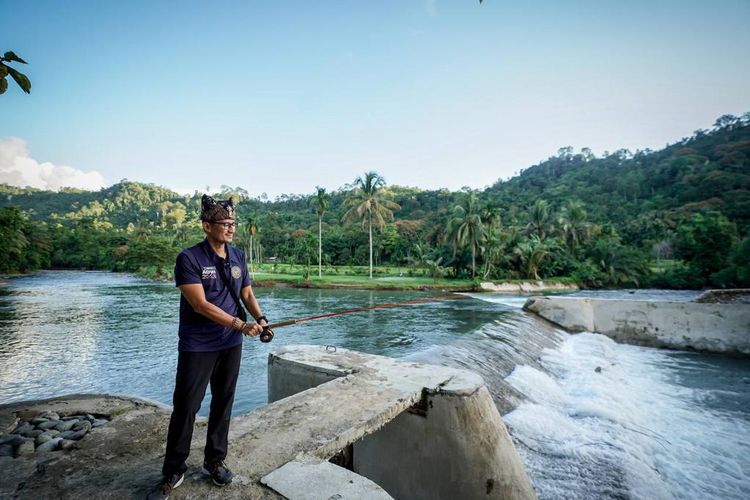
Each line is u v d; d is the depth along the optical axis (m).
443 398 4.02
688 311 15.88
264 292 38.16
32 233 78.06
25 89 2.97
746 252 43.59
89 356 13.59
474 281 47.72
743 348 14.70
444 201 111.19
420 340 15.90
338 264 79.56
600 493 5.15
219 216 2.56
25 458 2.98
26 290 38.97
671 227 72.69
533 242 56.28
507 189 135.25
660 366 13.55
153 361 13.01
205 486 2.51
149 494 2.36
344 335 17.09
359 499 2.38
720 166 100.38
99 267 90.62
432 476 4.01
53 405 4.27
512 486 3.93
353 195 48.44
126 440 3.34
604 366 12.12
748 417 8.89
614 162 147.75
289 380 5.27
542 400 8.68
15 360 13.12
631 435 7.16
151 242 69.19
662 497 5.36
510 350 11.47
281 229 95.50
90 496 2.44
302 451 2.96
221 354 2.60
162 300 30.33
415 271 57.59
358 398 3.92
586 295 41.41
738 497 5.67
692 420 8.67
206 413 8.20
